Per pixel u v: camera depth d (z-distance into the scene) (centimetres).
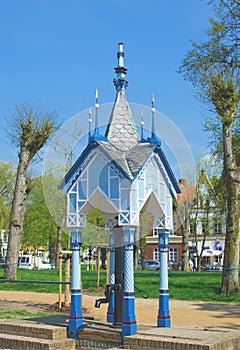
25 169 2653
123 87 1024
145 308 1516
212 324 1200
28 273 2953
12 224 2597
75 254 996
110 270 1083
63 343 941
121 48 1038
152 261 5509
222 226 4528
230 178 1991
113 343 927
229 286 1873
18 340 959
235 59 2111
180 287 2045
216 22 2166
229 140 2027
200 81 2100
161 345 854
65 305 1497
